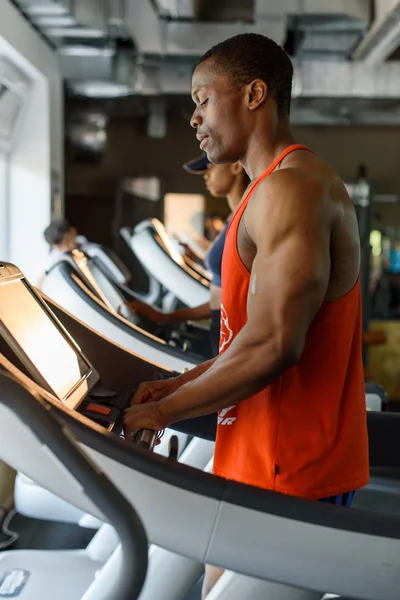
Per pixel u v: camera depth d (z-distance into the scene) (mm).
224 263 1280
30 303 1568
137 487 1029
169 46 7082
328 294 1218
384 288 9016
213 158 1338
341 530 1045
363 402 1309
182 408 1158
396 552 1050
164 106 10227
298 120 10375
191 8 6672
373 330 6012
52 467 954
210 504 1041
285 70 1299
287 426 1213
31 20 6078
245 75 1269
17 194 7043
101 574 1491
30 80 6926
